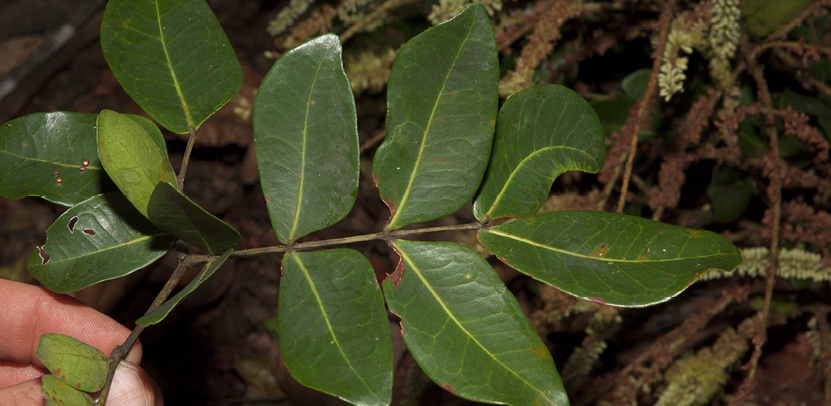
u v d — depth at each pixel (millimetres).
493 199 322
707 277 460
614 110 563
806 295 562
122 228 326
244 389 720
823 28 531
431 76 314
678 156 467
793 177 474
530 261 313
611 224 313
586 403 503
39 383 369
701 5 436
